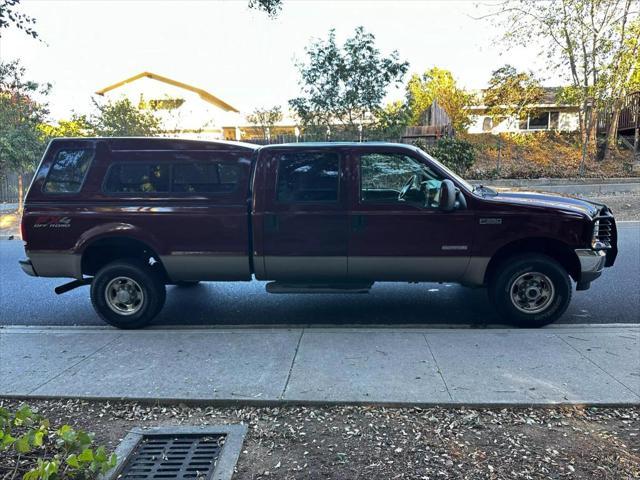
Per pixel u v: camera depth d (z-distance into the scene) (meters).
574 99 17.69
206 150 5.50
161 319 6.11
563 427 3.35
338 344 4.88
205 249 5.48
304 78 15.74
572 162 20.50
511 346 4.73
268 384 4.02
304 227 5.38
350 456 3.08
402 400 3.69
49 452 3.12
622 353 4.50
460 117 23.81
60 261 5.57
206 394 3.86
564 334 5.04
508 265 5.28
